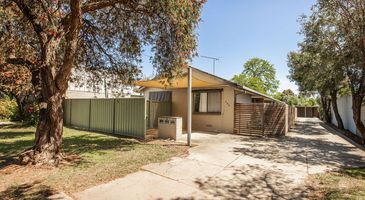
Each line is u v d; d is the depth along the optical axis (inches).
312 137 500.7
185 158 278.7
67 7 295.1
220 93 531.5
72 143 371.6
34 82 350.6
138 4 276.7
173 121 421.1
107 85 405.7
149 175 216.1
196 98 572.7
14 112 741.9
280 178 214.7
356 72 358.9
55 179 199.3
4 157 275.9
